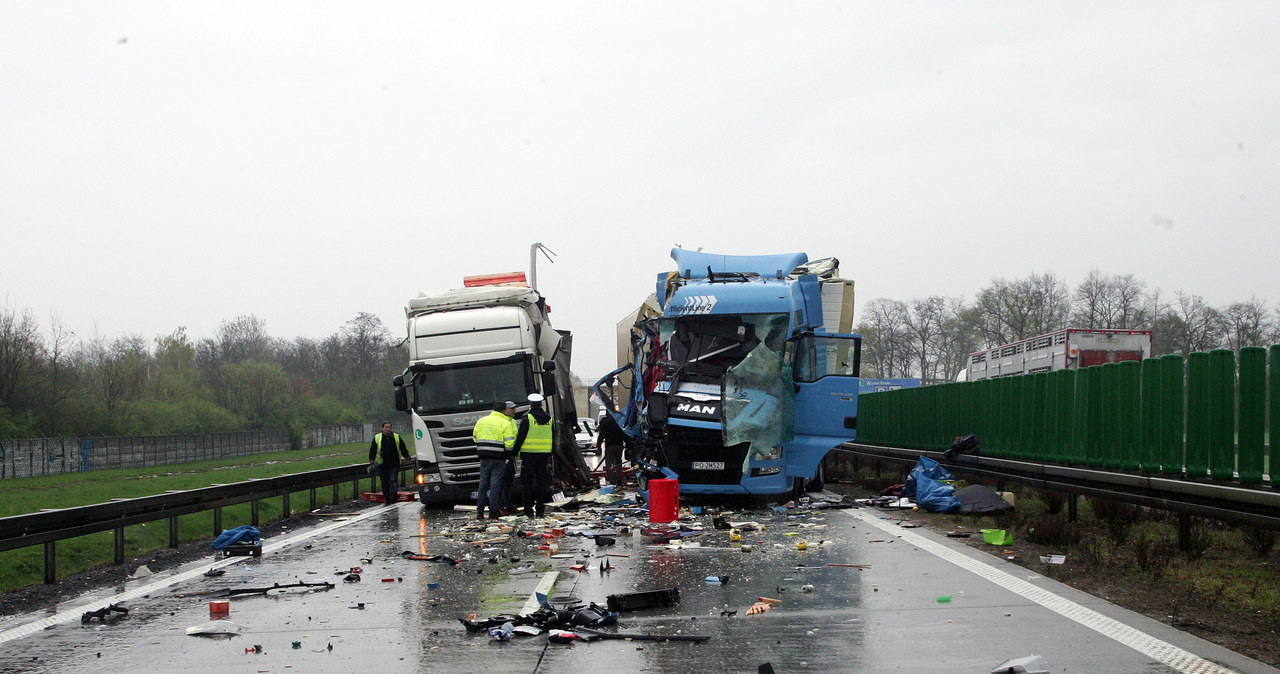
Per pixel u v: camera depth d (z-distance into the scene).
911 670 6.18
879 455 23.98
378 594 9.44
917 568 10.24
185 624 8.20
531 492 16.83
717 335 17.47
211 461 55.25
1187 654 6.47
